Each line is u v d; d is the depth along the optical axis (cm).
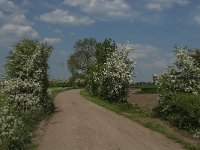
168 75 2989
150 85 8869
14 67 3005
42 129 2336
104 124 2589
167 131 2259
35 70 3031
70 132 2239
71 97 5938
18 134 1727
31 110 2727
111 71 4250
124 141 1958
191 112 2283
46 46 3184
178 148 1809
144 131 2312
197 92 2873
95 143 1897
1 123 1784
